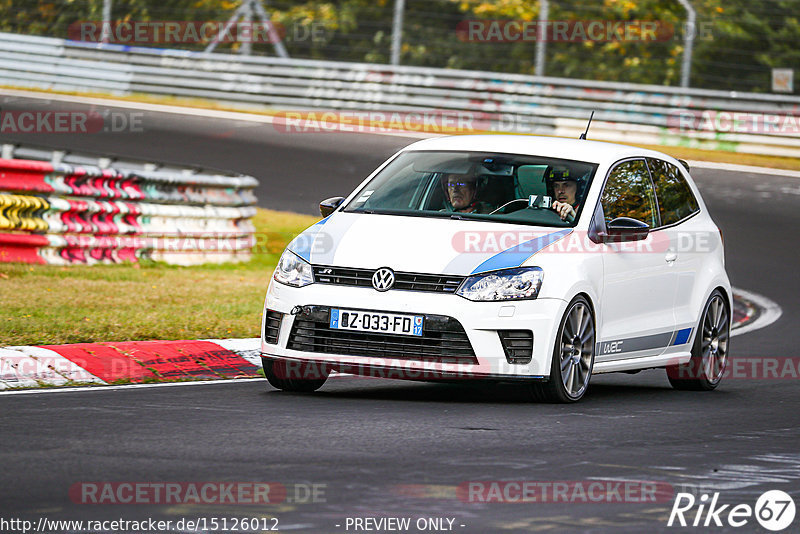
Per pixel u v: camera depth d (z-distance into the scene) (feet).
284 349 99.04
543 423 90.43
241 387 105.50
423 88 353.51
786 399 109.60
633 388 116.98
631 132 331.77
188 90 382.01
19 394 98.43
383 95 358.02
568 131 336.90
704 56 437.58
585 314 101.71
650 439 85.71
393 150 313.32
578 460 77.05
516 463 75.41
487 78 347.15
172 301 149.89
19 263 170.60
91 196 178.29
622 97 334.44
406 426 87.04
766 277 204.95
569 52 436.35
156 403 94.99
